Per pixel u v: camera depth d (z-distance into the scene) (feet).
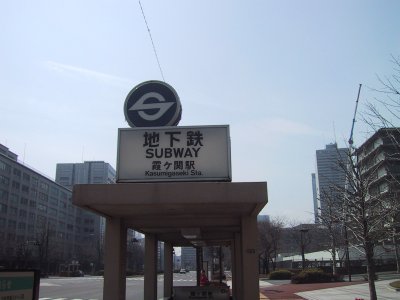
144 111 46.93
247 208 43.55
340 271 186.91
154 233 70.38
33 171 404.77
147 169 43.11
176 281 196.75
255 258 47.19
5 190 355.77
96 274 357.00
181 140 43.62
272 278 178.70
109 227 47.52
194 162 43.04
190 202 38.65
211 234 74.08
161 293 111.14
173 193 38.81
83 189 39.09
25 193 388.57
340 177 84.33
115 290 45.65
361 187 53.62
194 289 57.72
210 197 38.63
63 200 470.39
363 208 53.01
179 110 46.57
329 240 166.61
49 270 356.59
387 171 51.96
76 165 544.62
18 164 378.32
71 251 444.55
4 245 314.14
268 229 233.35
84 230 504.43
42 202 420.36
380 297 78.84
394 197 53.98
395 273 178.91
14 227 365.61
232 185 38.83
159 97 47.06
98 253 379.55
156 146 43.62
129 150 43.65
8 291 26.50
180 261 583.99
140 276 303.68
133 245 384.06
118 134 44.06
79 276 310.65
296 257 269.23
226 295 57.36
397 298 76.79
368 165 57.82
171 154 43.37
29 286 27.84
